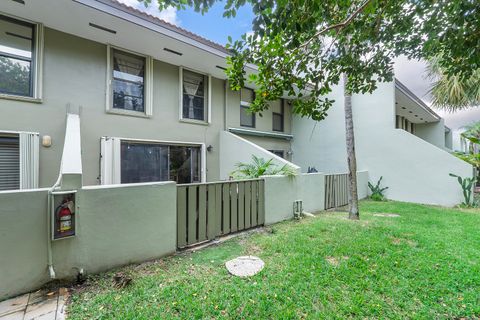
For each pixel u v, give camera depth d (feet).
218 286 10.07
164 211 13.21
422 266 11.97
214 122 31.40
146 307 8.54
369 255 13.32
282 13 8.11
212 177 30.78
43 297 9.00
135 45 23.00
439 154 30.99
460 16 8.95
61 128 19.84
